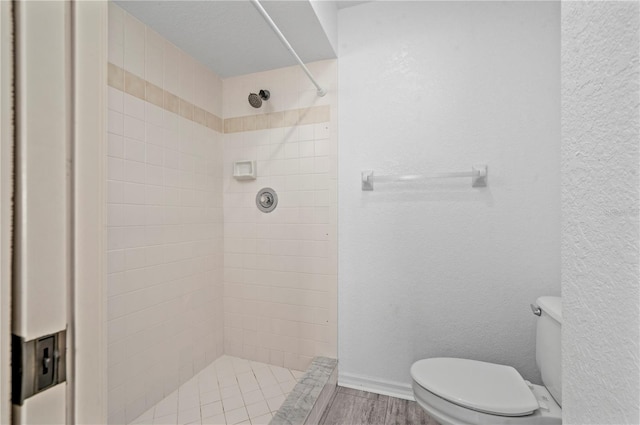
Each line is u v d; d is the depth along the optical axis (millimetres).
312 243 1823
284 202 1891
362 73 1705
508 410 1021
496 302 1493
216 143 1999
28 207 282
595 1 426
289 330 1881
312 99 1823
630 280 339
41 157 292
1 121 271
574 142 489
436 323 1582
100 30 355
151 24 1507
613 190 374
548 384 1187
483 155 1504
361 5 1711
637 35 327
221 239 2029
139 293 1468
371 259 1688
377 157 1673
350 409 1529
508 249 1477
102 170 351
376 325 1681
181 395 1625
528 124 1446
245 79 1994
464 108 1532
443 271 1570
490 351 1499
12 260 278
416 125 1604
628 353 342
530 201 1446
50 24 303
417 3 1610
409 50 1620
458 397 1083
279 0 1324
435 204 1580
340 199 1750
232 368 1886
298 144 1856
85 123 333
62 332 312
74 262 321
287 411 1320
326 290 1785
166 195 1622
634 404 329
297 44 1641
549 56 1423
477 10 1518
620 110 360
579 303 469
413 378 1237
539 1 1439
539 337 1274
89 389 337
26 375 284
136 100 1458
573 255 490
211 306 1947
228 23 1497
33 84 288
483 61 1507
